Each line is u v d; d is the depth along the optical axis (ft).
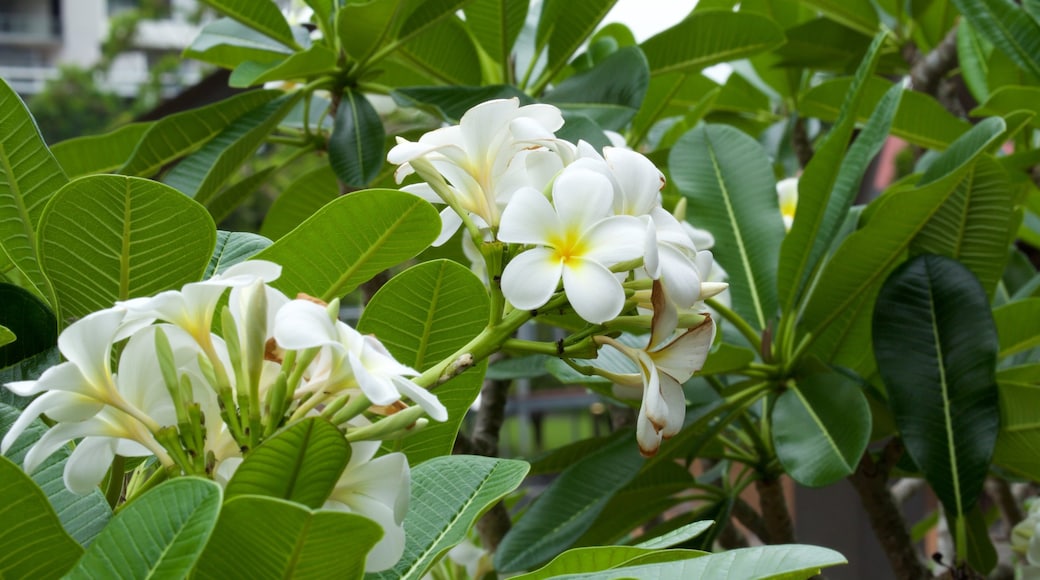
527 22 5.46
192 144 3.90
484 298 2.88
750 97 6.58
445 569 4.42
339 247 2.72
